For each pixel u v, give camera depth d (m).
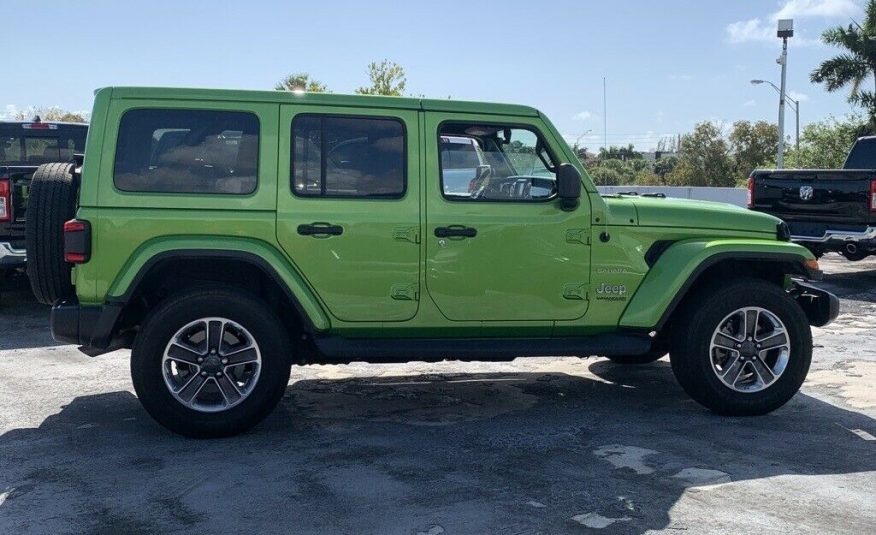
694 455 5.07
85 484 4.59
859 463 4.95
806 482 4.63
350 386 6.80
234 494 4.45
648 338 5.92
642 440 5.37
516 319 5.75
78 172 5.80
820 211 11.59
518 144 5.76
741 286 5.85
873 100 33.03
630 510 4.24
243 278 5.71
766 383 5.90
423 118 5.62
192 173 5.36
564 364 7.61
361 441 5.35
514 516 4.16
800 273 6.09
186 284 5.68
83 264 5.24
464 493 4.46
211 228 5.33
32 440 5.35
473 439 5.39
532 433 5.52
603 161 55.34
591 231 5.79
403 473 4.76
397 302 5.59
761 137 66.25
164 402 5.24
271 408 5.42
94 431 5.54
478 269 5.64
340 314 5.54
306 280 5.46
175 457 5.03
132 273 5.20
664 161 76.38
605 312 5.86
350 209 5.49
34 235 5.40
